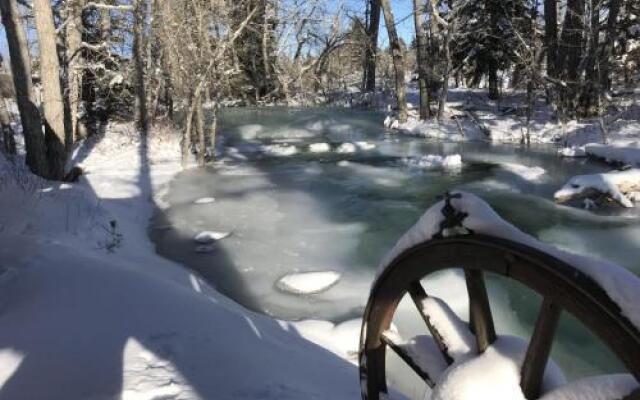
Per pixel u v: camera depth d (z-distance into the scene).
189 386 3.48
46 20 10.99
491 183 12.16
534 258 1.86
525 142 17.44
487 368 2.10
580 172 12.81
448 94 28.06
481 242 2.04
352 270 7.50
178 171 14.02
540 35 22.66
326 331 5.68
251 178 13.17
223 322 4.56
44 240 6.19
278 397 3.41
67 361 3.74
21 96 10.76
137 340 4.06
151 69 19.61
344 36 30.02
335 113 26.20
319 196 11.41
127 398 3.32
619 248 8.10
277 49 28.12
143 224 9.80
